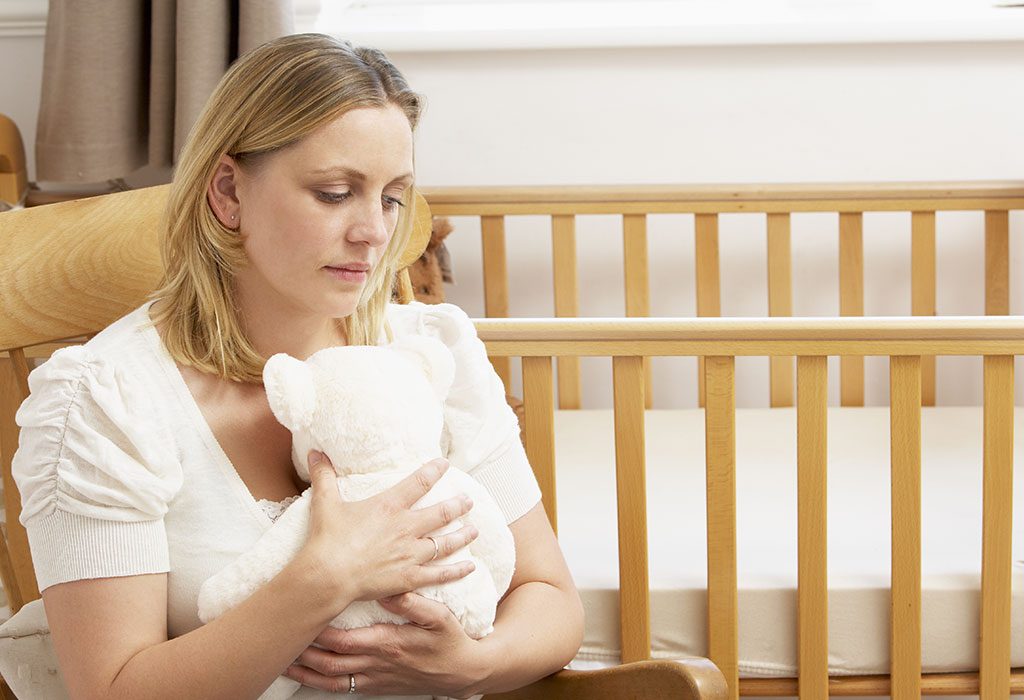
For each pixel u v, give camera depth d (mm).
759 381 2371
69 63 1971
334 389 999
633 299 2258
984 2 2289
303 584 939
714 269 2252
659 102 2266
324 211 1023
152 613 988
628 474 1446
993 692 1503
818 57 2238
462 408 1189
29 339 1274
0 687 1276
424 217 1545
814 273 2309
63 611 979
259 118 1021
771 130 2268
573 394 2309
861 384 2293
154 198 1348
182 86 1912
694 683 1056
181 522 1026
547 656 1118
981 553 1585
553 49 2248
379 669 1009
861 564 1574
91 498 977
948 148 2262
